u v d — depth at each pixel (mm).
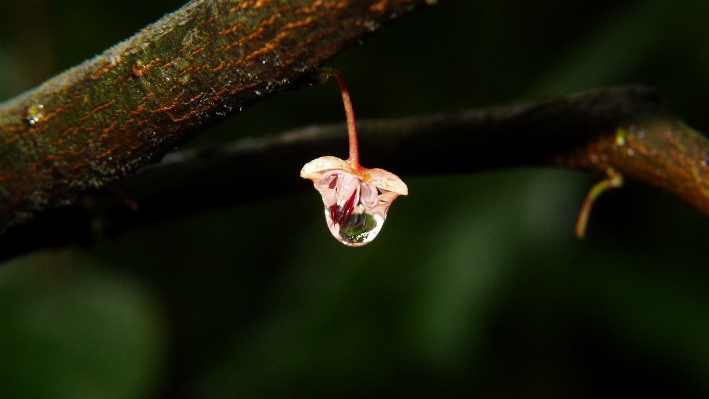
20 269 298
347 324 347
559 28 378
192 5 212
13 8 342
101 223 267
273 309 421
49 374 287
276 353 363
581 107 250
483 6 389
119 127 219
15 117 225
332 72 216
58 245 269
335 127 263
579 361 360
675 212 359
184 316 578
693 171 242
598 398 363
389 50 409
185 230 584
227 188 264
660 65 323
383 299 344
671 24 321
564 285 341
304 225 570
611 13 356
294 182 263
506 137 254
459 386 352
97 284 299
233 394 363
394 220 350
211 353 560
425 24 399
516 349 356
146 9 433
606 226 357
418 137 257
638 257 348
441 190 348
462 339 327
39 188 230
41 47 347
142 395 289
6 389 285
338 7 201
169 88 213
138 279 575
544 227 329
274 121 466
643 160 246
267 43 206
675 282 342
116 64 216
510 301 346
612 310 339
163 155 223
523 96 354
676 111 328
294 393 357
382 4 200
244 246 582
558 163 257
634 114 247
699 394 355
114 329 293
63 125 223
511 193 336
